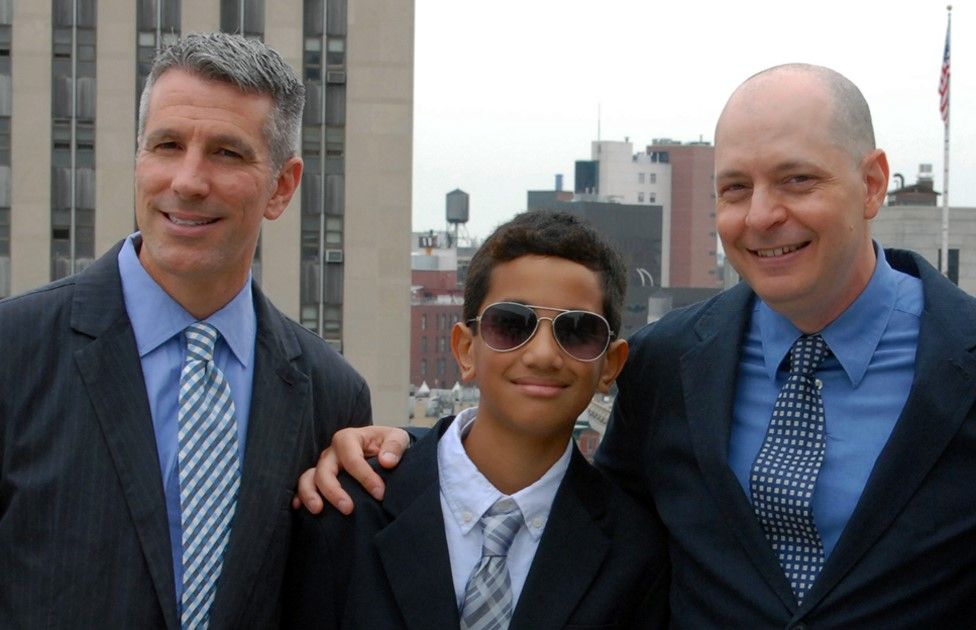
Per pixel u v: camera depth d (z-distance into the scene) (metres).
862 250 3.91
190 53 3.99
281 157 4.18
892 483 3.77
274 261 38.94
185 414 4.05
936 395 3.80
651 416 4.38
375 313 39.53
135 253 4.23
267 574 4.08
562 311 3.99
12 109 37.53
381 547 4.09
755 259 3.91
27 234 37.62
